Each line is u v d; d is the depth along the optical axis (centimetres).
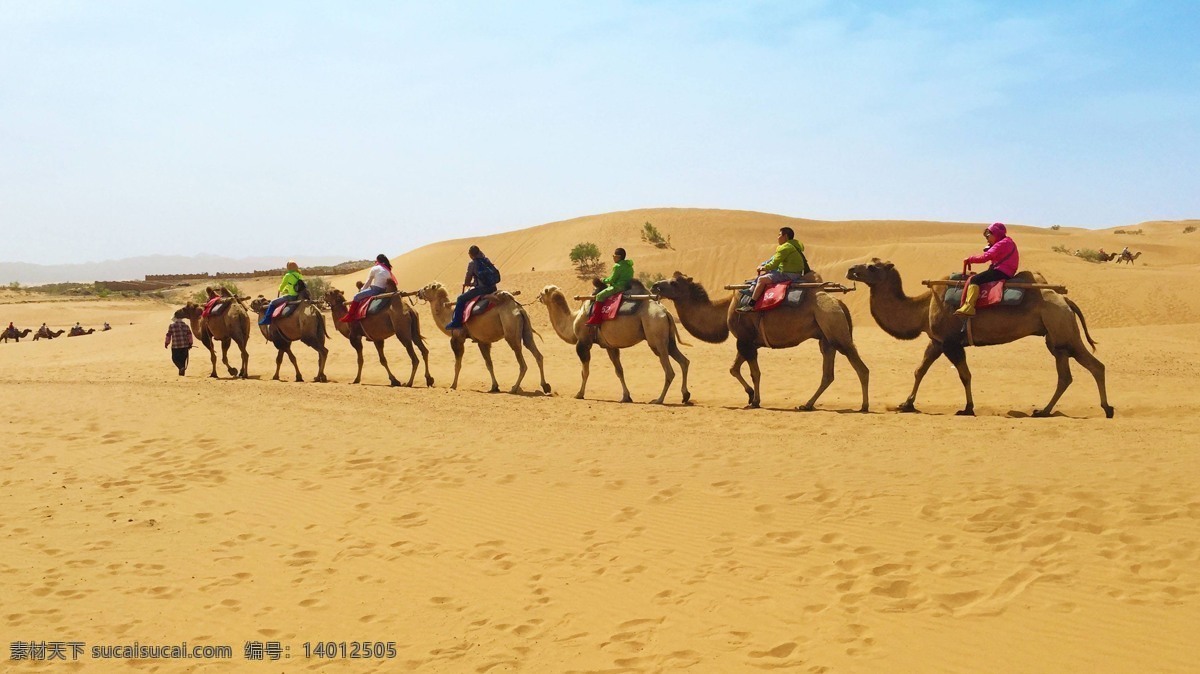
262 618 730
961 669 570
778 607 684
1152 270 5241
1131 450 1010
